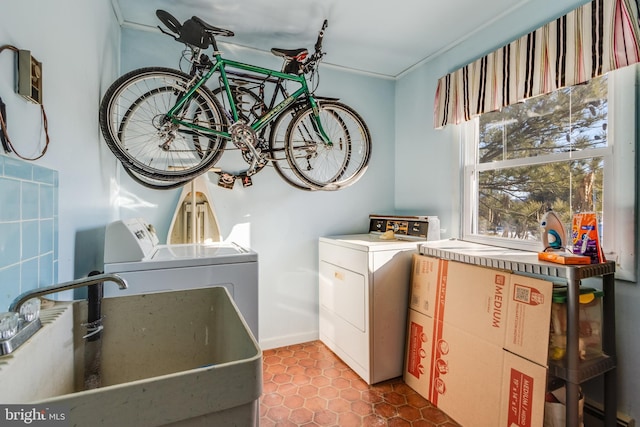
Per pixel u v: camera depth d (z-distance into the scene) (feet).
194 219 7.54
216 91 7.27
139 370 3.29
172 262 5.29
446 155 8.34
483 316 5.47
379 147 10.06
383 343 7.09
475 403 5.39
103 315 3.23
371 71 9.68
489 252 6.12
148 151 7.27
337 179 8.14
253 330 5.83
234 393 1.72
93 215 5.23
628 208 4.94
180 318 3.46
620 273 4.99
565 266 4.45
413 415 5.93
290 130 7.28
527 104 6.57
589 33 5.12
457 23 7.16
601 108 5.35
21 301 2.37
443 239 8.30
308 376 7.27
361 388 6.82
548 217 5.29
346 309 7.79
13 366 2.02
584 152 5.55
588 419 5.38
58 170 3.82
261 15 6.83
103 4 5.72
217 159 6.37
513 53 6.36
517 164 6.71
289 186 8.80
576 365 4.31
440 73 8.50
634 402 4.86
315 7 6.56
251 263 5.84
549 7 5.93
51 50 3.63
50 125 3.60
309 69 7.25
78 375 3.09
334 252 8.30
